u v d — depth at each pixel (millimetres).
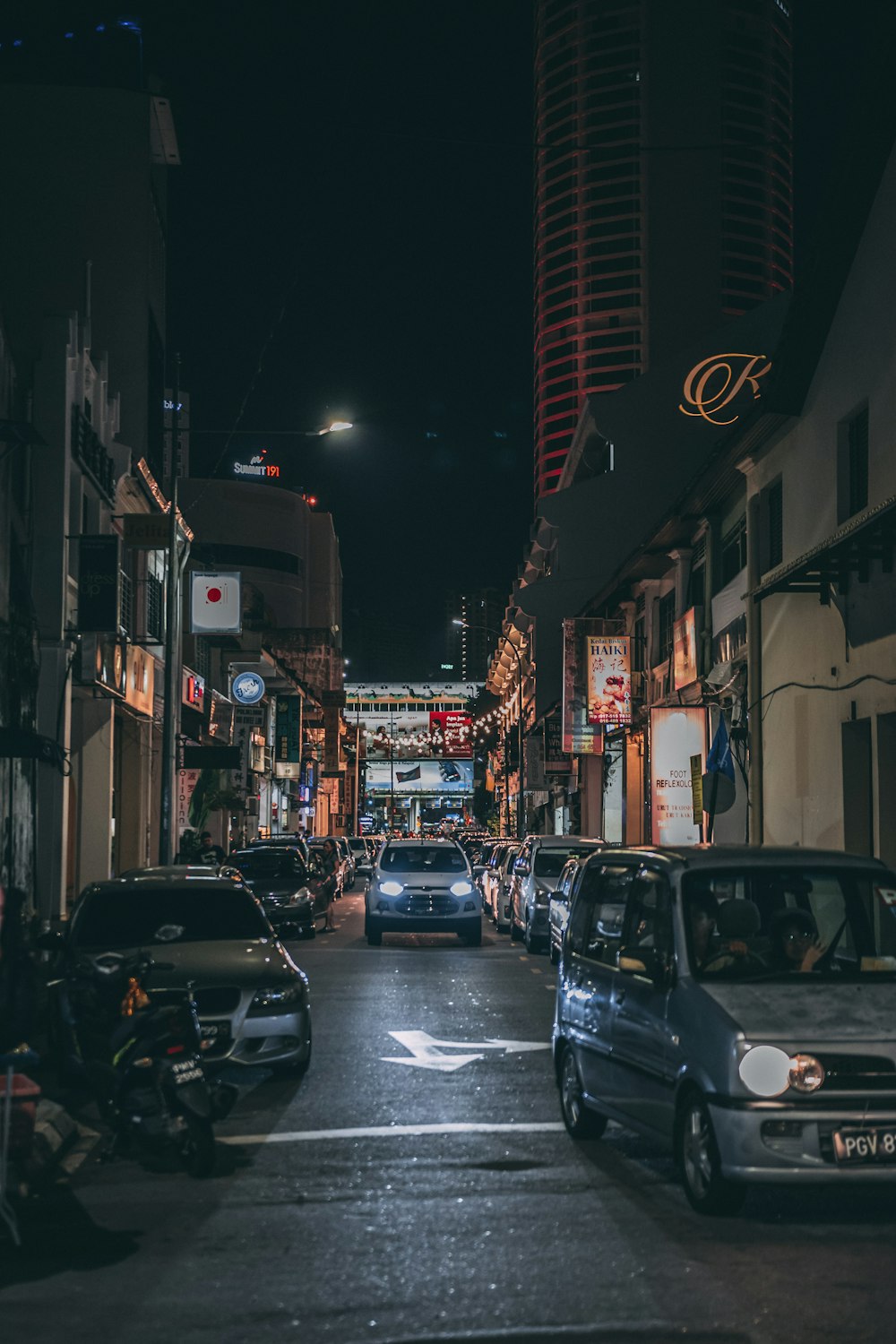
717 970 7422
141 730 36219
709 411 36906
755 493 23594
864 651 18484
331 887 29578
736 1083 6613
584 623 38375
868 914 7906
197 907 11750
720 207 149625
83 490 28547
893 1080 6637
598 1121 8578
